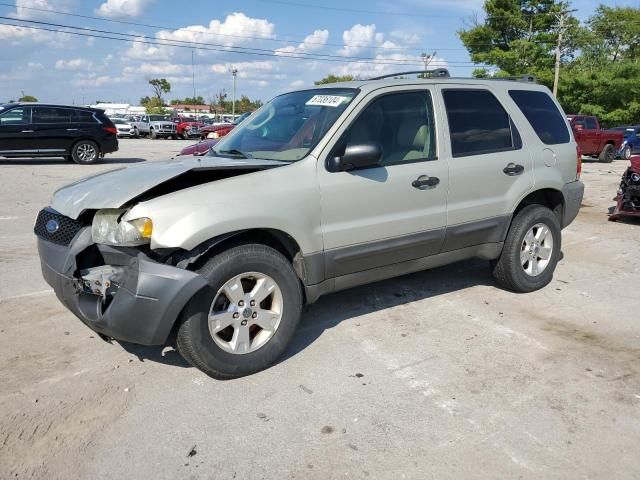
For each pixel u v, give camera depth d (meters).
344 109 3.98
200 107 95.94
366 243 4.02
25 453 2.83
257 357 3.58
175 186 3.51
